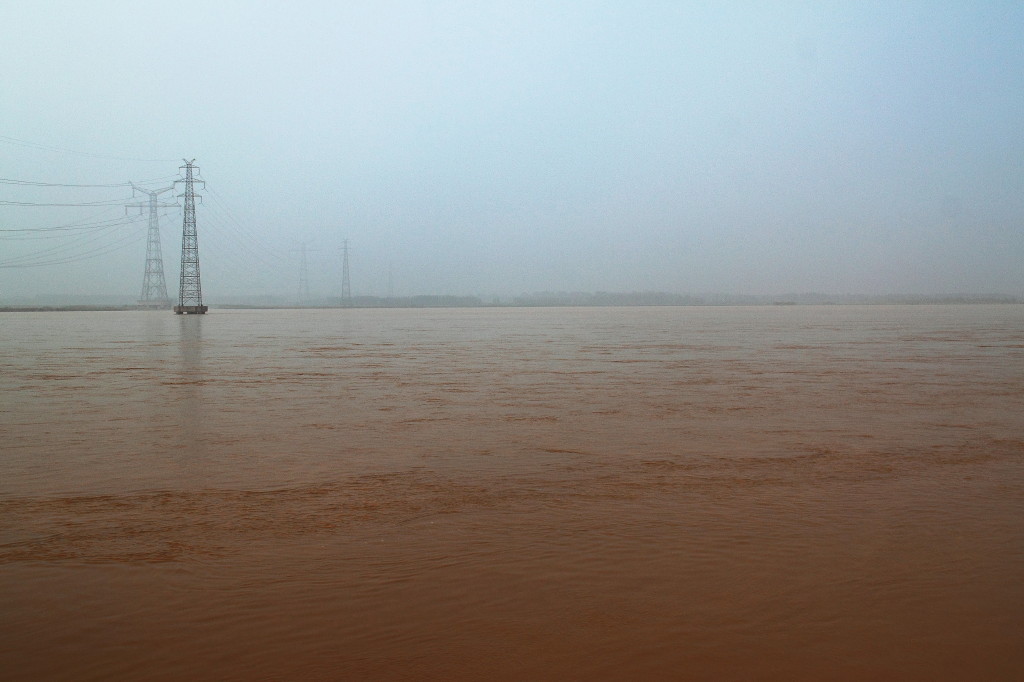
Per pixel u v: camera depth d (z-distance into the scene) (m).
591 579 7.70
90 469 12.45
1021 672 5.97
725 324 77.44
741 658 6.16
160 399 20.88
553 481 11.66
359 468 12.53
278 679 5.84
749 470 12.40
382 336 54.44
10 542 8.79
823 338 50.91
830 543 8.75
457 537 8.97
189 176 100.25
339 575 7.79
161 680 5.85
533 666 6.03
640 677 5.88
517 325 76.50
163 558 8.27
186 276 102.81
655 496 10.78
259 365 31.36
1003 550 8.53
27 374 27.64
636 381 25.23
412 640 6.44
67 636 6.52
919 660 6.14
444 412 18.53
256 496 10.78
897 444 14.55
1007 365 30.97
